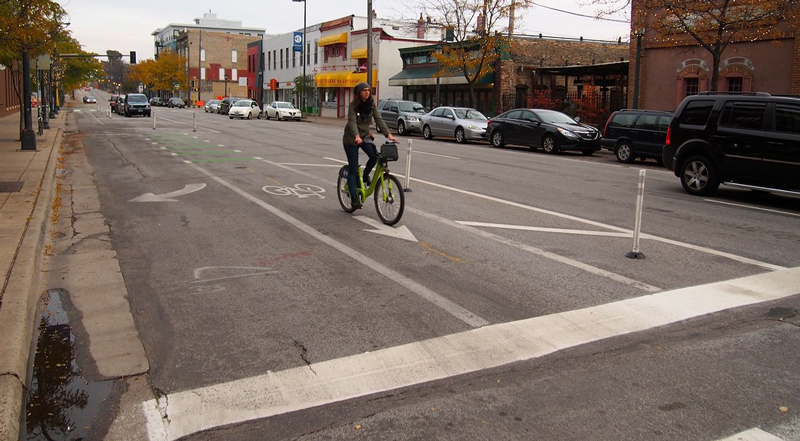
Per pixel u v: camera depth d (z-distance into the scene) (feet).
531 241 26.55
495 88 114.73
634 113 64.39
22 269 20.31
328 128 116.78
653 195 40.09
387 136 29.89
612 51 126.41
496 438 11.84
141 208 33.88
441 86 131.85
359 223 29.86
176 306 18.89
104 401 13.32
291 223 29.84
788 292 20.24
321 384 13.98
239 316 18.03
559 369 14.73
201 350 15.79
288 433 12.07
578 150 74.69
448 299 19.30
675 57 81.61
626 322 17.52
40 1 41.32
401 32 162.91
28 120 61.05
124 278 21.63
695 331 16.99
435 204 35.12
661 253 24.90
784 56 69.72
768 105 36.99
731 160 38.09
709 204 36.81
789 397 13.44
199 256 24.25
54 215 32.09
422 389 13.78
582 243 26.32
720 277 21.80
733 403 13.17
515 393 13.58
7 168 46.60
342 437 11.91
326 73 177.99
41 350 15.89
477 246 25.66
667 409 12.92
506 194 39.04
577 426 12.26
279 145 72.74
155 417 12.66
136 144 73.26
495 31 103.81
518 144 77.20
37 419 12.66
